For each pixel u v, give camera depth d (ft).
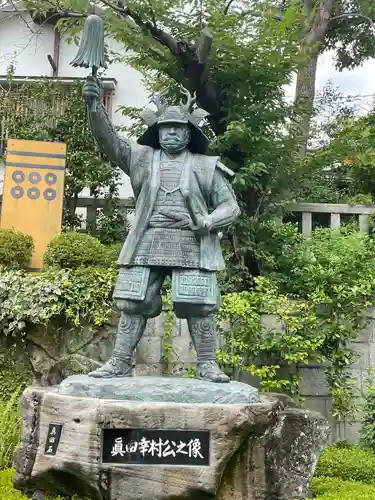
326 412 23.32
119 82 41.06
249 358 22.85
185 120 14.44
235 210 14.32
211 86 27.30
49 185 27.04
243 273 26.09
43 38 42.60
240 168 26.40
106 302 22.77
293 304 22.33
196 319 14.03
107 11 26.48
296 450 14.14
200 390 12.91
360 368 23.86
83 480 11.94
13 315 22.27
